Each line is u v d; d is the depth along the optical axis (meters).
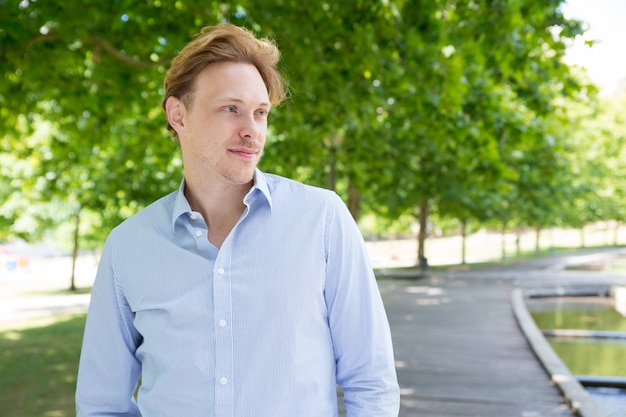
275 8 6.52
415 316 12.48
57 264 42.59
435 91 6.71
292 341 1.49
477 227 34.72
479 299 15.47
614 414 6.33
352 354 1.58
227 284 1.51
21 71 7.16
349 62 6.76
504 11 5.99
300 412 1.48
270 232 1.54
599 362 9.18
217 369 1.48
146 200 14.55
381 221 35.12
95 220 22.45
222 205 1.60
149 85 8.54
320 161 13.19
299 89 7.25
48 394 6.76
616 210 39.28
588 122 29.34
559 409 5.84
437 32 6.21
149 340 1.57
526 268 27.06
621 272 26.06
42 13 5.97
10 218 20.23
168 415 1.53
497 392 6.47
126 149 11.63
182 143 1.64
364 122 10.09
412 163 15.96
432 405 5.98
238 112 1.53
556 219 33.66
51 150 10.30
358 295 1.57
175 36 6.56
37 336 11.06
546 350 8.37
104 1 6.14
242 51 1.56
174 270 1.56
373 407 1.56
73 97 8.03
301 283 1.51
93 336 1.70
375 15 6.05
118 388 1.71
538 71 6.74
